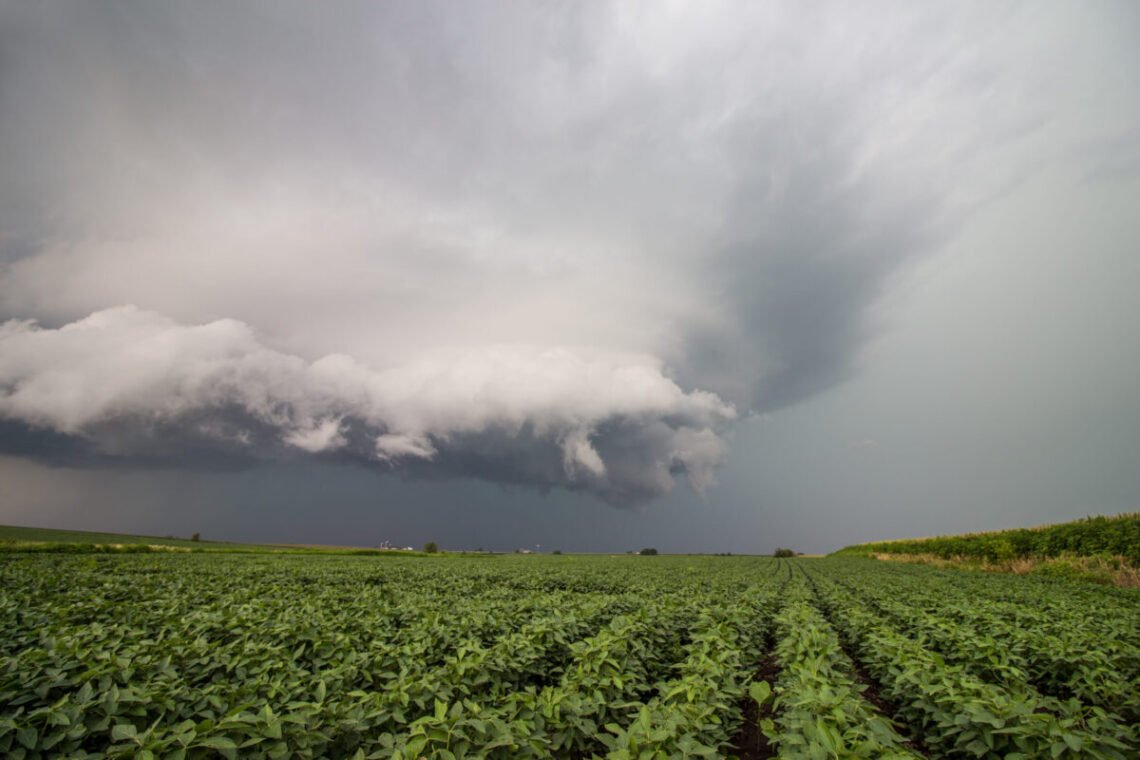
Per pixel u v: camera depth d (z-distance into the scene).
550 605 13.57
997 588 22.70
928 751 7.53
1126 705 6.91
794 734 4.76
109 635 9.12
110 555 41.16
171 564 32.88
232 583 22.17
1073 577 30.34
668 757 4.57
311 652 8.70
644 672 8.45
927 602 16.16
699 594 17.11
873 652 9.35
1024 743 5.00
